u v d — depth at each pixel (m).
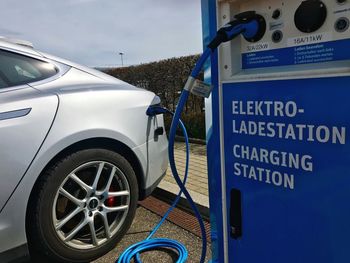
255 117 1.25
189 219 3.06
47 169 2.26
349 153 1.02
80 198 2.43
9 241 2.12
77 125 2.34
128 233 2.88
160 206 3.39
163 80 8.35
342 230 1.07
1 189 2.06
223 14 1.31
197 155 5.19
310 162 1.12
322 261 1.13
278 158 1.20
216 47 1.24
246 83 1.26
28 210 2.21
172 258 2.49
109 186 2.53
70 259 2.37
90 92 2.50
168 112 2.88
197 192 3.45
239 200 1.37
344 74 1.00
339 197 1.06
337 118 1.03
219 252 1.51
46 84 2.44
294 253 1.21
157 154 2.89
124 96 2.66
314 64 1.07
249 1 1.23
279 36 1.15
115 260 2.51
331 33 1.02
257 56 1.23
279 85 1.16
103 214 2.51
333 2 1.01
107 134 2.47
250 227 1.35
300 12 1.07
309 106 1.09
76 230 2.38
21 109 2.17
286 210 1.21
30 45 2.71
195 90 1.30
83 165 2.39
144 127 2.75
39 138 2.19
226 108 1.35
